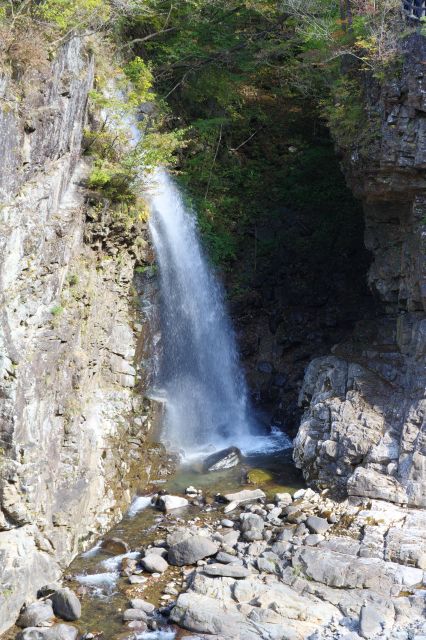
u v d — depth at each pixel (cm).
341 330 1978
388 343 1666
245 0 1906
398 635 971
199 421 1761
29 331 1134
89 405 1366
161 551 1208
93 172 1365
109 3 1544
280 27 1984
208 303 1908
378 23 1488
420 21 1429
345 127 1577
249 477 1500
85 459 1270
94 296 1387
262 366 1966
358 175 1570
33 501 1100
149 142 1470
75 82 1309
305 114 2339
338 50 1556
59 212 1251
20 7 1112
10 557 1047
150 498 1429
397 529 1229
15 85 1104
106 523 1303
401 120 1440
